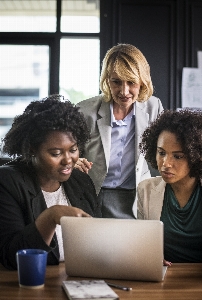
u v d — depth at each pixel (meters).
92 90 4.07
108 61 2.28
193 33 4.08
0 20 4.10
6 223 1.46
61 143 1.53
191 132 1.66
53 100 1.63
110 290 1.18
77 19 4.08
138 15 4.07
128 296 1.18
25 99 4.11
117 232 1.32
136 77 2.22
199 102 4.01
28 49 4.13
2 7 4.11
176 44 4.06
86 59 4.08
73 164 1.59
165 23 4.08
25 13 4.10
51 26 4.09
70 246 1.35
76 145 1.60
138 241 1.31
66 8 4.09
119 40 4.06
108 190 2.32
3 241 1.43
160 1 4.07
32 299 1.15
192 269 1.46
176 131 1.68
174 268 1.47
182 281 1.32
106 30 4.06
